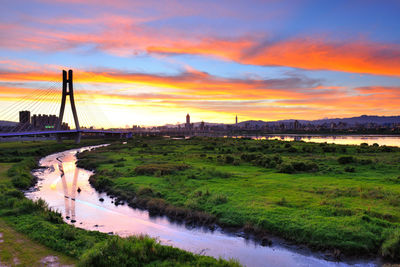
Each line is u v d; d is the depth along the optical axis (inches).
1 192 1196.5
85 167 2386.8
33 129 5733.3
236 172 1802.4
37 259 578.2
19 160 2625.5
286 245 776.9
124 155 3105.3
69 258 589.0
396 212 906.7
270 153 3100.4
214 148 3836.1
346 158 2174.0
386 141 7568.9
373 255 703.1
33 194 1424.7
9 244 652.1
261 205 1024.2
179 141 5944.9
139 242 639.8
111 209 1152.2
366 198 1095.0
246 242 809.5
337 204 994.7
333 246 737.6
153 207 1132.5
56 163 2807.6
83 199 1318.9
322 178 1557.6
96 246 624.1
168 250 620.4
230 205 1052.5
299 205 1016.2
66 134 5654.5
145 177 1662.2
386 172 1770.4
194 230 910.4
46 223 812.0
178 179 1551.4
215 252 755.4
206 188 1306.6
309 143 4579.2
